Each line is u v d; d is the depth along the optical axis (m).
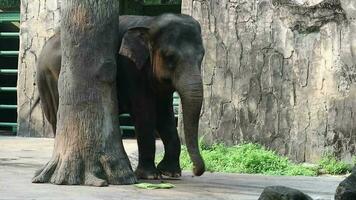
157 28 9.12
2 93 21.16
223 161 12.92
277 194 6.58
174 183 9.45
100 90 8.90
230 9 14.61
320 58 13.97
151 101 9.58
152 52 9.28
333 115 13.83
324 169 12.98
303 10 14.04
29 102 17.91
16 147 15.16
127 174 8.95
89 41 8.86
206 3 14.73
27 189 8.31
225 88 14.62
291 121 14.19
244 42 14.54
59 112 9.09
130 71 9.48
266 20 14.38
